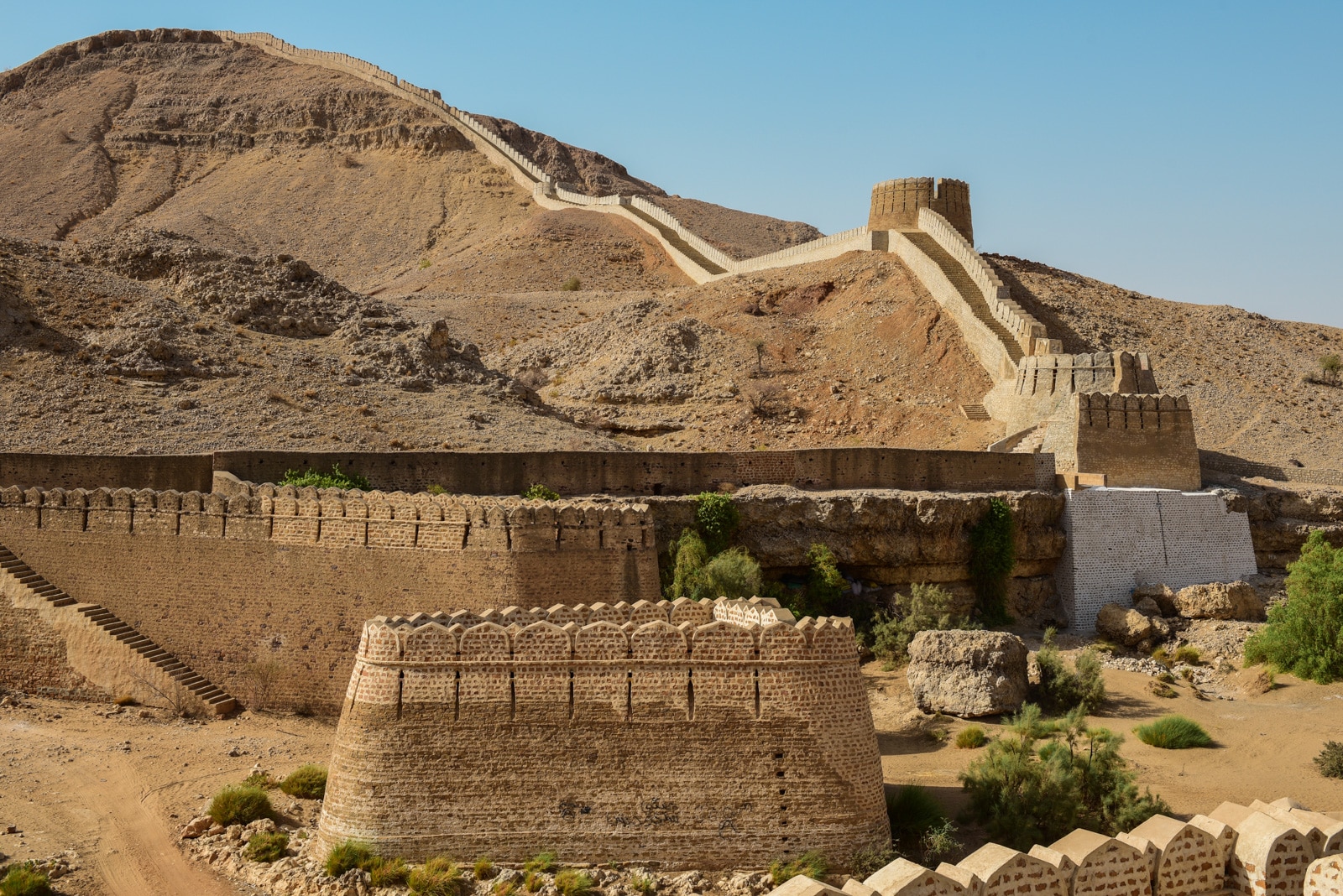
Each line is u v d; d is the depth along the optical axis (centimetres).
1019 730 3192
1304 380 8025
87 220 18075
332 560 3525
